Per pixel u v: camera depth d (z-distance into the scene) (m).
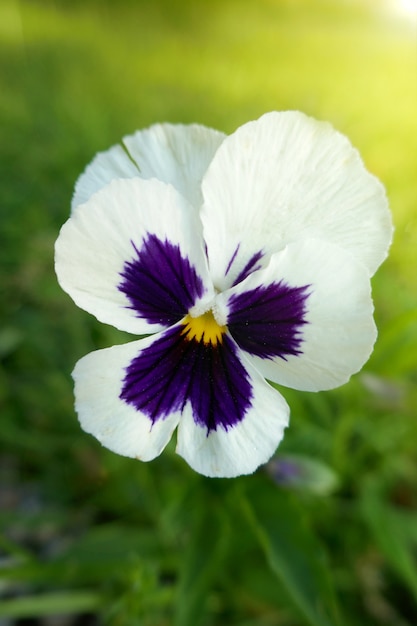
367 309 0.16
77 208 0.16
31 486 0.29
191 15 1.07
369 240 0.17
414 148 0.47
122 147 0.18
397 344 0.23
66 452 0.30
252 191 0.17
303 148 0.17
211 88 0.67
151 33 0.98
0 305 0.34
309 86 0.68
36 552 0.28
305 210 0.17
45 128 0.52
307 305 0.17
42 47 0.83
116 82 0.68
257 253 0.18
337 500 0.28
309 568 0.21
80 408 0.17
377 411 0.28
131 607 0.22
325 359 0.17
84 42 0.88
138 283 0.17
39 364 0.33
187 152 0.18
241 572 0.25
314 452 0.26
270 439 0.17
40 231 0.37
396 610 0.26
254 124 0.17
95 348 0.32
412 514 0.27
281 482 0.22
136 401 0.17
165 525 0.24
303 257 0.17
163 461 0.27
